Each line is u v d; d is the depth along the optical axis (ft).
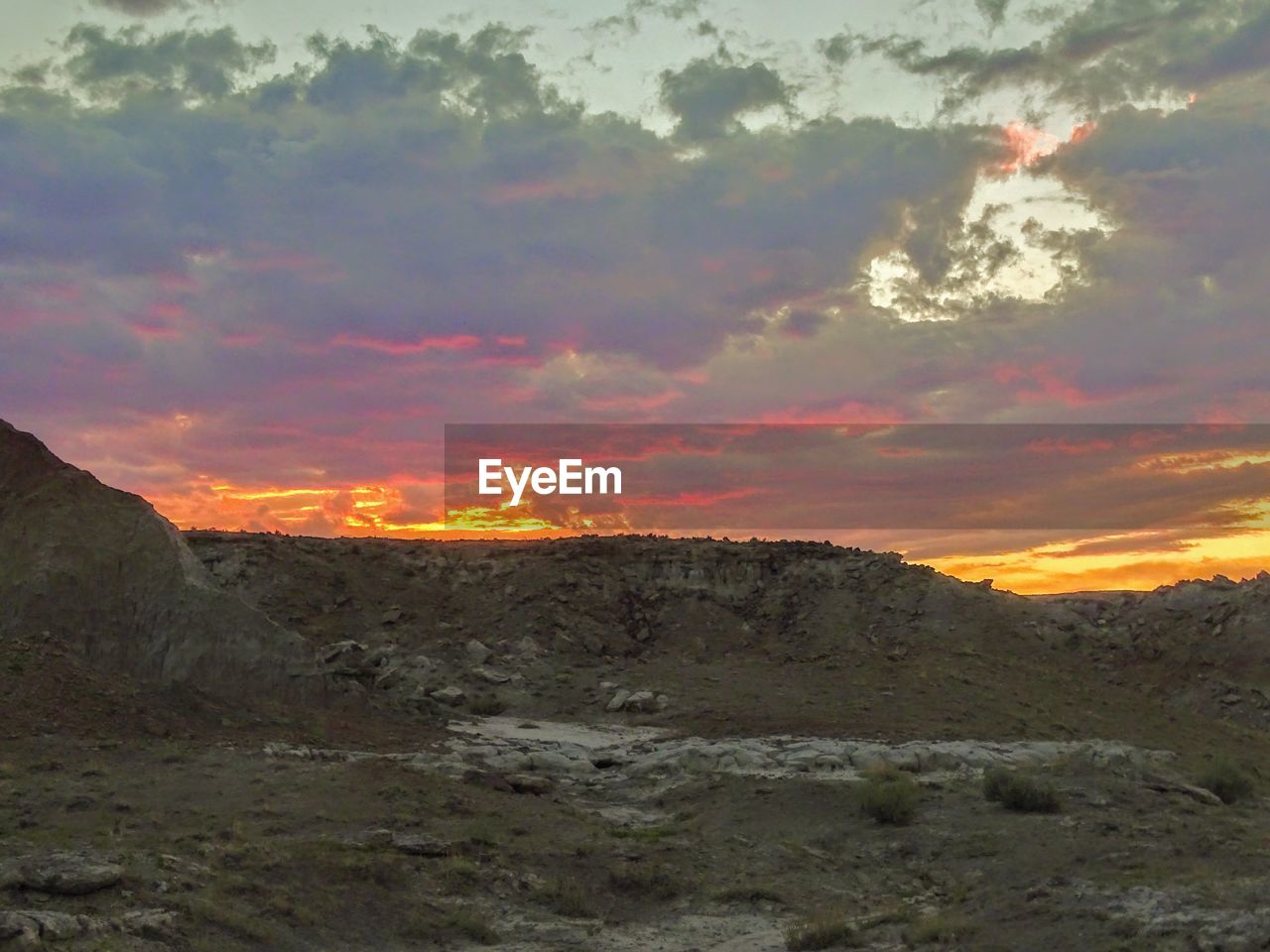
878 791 104.73
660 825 103.50
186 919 66.59
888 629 197.47
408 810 95.14
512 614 190.08
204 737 115.03
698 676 173.78
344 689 136.56
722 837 99.66
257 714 124.36
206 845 80.33
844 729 143.02
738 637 195.11
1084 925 70.03
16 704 112.06
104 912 65.36
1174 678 197.16
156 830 84.89
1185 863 83.51
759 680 171.73
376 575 197.77
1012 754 134.21
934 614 202.08
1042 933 70.23
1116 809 106.01
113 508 143.02
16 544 138.51
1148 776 118.62
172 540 140.87
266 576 188.03
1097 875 81.97
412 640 179.63
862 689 167.43
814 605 204.03
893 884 90.74
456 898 80.53
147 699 120.37
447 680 164.35
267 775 102.22
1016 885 83.41
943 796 111.45
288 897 73.67
